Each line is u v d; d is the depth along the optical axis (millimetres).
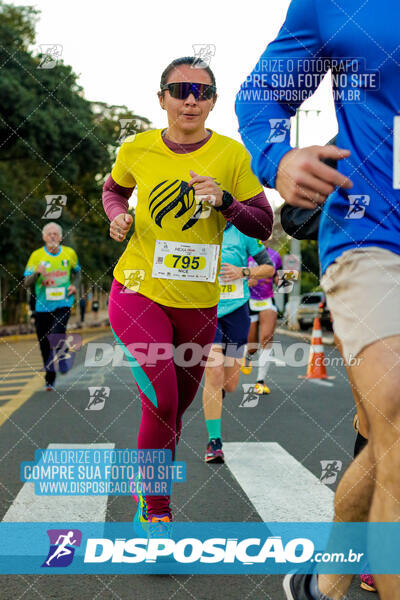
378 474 1370
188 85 2719
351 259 1512
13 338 23031
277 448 4512
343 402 6668
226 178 2838
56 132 22609
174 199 2773
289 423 5480
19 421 5477
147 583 2344
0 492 3396
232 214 2697
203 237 2805
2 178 22672
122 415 5762
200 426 5430
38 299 7586
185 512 3102
